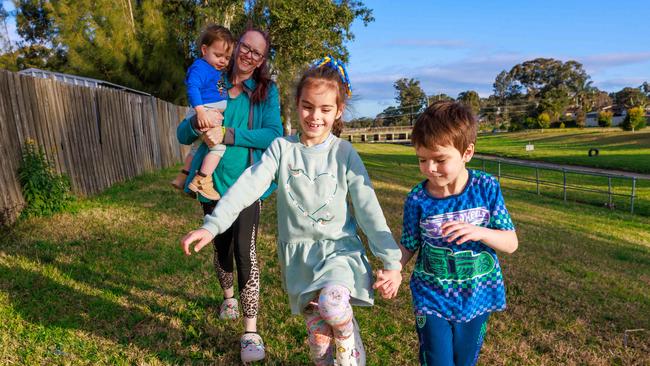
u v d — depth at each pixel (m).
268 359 2.80
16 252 4.41
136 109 11.30
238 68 2.91
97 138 8.73
